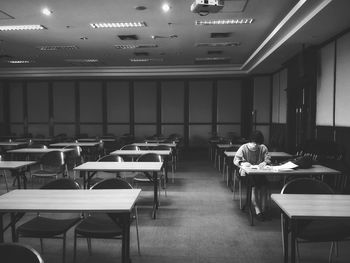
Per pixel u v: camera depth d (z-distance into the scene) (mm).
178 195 5887
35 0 5344
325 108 6758
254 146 4691
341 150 5758
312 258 3260
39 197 2824
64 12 5898
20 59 10633
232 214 4734
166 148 7211
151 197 5750
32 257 1655
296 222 2482
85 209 2463
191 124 12906
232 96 12719
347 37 5836
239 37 7648
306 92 7500
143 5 5543
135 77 12617
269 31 7109
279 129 10578
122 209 2459
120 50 9180
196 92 12867
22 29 6977
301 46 7137
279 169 4195
